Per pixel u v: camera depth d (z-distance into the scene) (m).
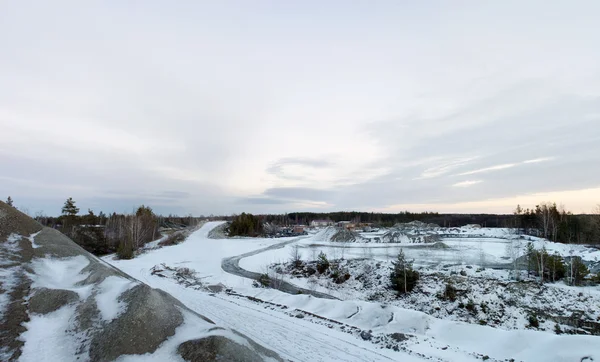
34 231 16.11
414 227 93.75
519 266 38.69
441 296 29.48
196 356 9.41
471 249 56.00
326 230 79.50
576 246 49.09
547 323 23.81
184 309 12.91
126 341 9.35
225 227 111.88
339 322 18.86
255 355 10.41
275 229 101.31
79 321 10.10
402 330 18.11
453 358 13.96
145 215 79.69
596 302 25.12
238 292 27.17
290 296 24.17
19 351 8.55
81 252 15.88
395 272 33.16
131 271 39.16
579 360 12.01
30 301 10.74
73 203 69.06
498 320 25.25
